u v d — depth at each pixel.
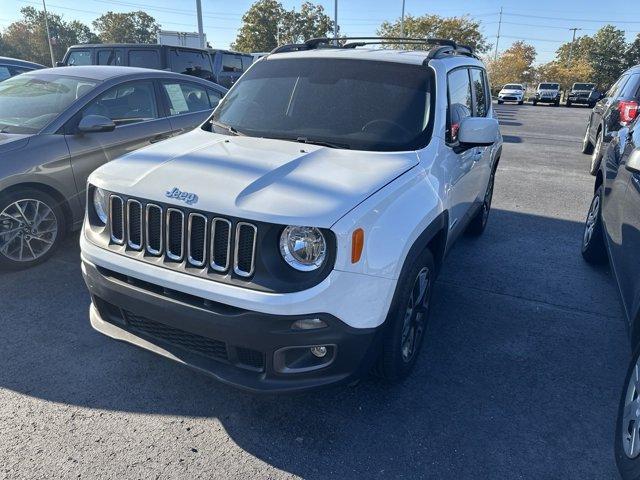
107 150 4.93
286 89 3.67
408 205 2.70
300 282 2.27
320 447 2.61
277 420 2.79
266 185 2.46
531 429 2.78
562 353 3.52
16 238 4.40
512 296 4.37
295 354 2.43
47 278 4.34
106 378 3.08
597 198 4.93
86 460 2.46
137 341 2.71
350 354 2.44
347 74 3.62
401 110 3.35
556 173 9.65
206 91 6.36
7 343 3.39
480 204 5.11
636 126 4.02
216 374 2.46
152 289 2.55
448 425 2.79
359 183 2.56
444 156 3.30
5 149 4.26
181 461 2.49
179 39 19.09
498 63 67.00
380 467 2.49
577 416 2.89
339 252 2.26
